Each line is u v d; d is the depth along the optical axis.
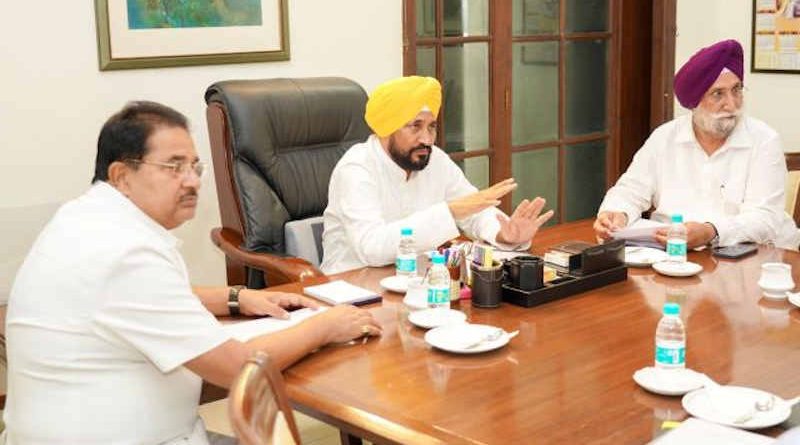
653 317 2.08
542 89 4.77
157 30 3.38
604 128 5.12
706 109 2.99
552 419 1.54
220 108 3.05
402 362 1.82
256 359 1.34
